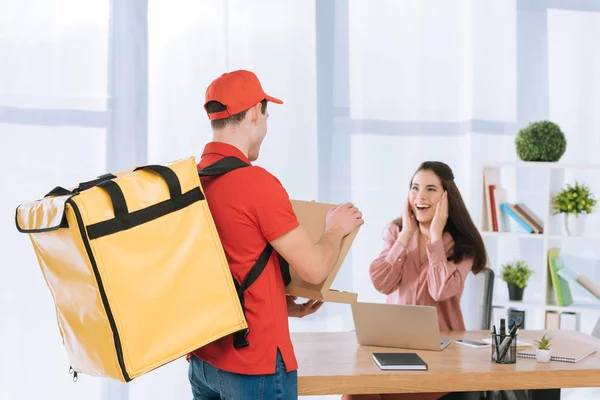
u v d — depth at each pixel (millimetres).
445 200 3221
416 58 4336
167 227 1809
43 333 3980
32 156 3969
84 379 4023
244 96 2062
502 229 3822
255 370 1948
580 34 4457
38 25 3965
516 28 4418
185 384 4105
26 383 3957
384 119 4309
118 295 1716
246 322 1927
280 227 1969
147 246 1771
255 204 1970
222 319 1871
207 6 4121
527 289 4414
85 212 1688
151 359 1754
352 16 4266
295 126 4215
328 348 2627
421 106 4352
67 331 1877
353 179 4289
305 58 4215
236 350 1956
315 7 4219
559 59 4453
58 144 3990
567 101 4461
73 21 3998
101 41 4023
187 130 4105
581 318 4430
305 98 4219
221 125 2090
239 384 1965
